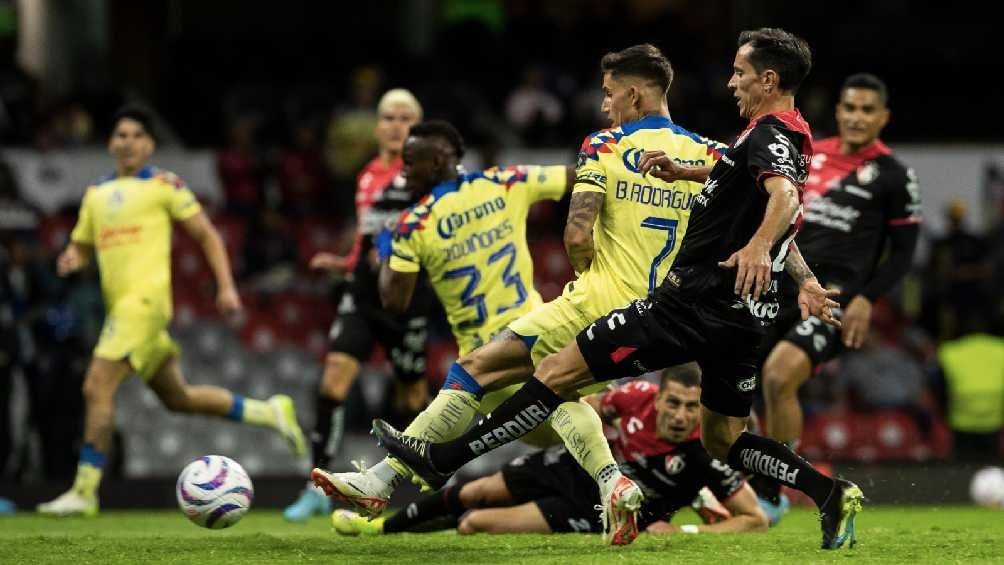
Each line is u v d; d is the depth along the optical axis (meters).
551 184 26.23
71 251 35.50
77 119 60.50
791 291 31.23
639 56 23.00
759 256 18.94
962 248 55.03
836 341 31.16
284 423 37.59
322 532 29.25
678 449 25.95
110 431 34.50
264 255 56.88
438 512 26.86
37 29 69.06
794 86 20.45
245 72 75.31
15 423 46.12
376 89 63.69
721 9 81.94
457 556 21.48
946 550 21.92
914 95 78.06
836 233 31.50
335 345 34.41
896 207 31.53
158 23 73.12
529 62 73.00
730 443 21.64
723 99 65.06
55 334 45.47
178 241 57.22
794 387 30.61
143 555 22.25
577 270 22.66
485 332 25.88
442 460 21.27
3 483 42.84
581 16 78.75
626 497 21.47
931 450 52.09
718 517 27.62
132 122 35.00
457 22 73.81
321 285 57.03
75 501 34.28
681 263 20.47
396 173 34.53
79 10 70.69
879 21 80.94
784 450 21.22
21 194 54.97
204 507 24.30
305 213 59.66
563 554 21.52
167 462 49.56
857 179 31.66
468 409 22.52
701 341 20.30
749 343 20.48
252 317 55.28
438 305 35.16
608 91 23.23
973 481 44.50
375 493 21.81
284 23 84.12
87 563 21.25
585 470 23.59
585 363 20.69
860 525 31.66
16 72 63.44
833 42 80.38
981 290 54.78
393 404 48.97
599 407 26.33
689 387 25.34
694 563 19.97
